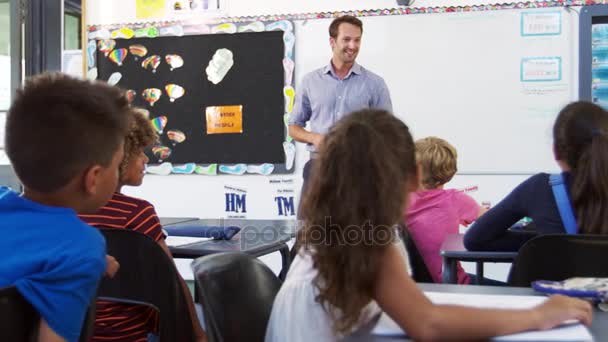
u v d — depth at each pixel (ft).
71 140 2.97
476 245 5.88
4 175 14.35
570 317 3.02
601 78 12.66
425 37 13.38
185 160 14.83
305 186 3.31
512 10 12.97
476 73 13.19
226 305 3.58
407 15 13.42
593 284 3.64
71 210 3.04
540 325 2.94
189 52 14.73
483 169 13.23
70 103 3.01
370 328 3.14
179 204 14.89
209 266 3.63
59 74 3.28
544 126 12.92
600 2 12.51
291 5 14.08
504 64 13.06
